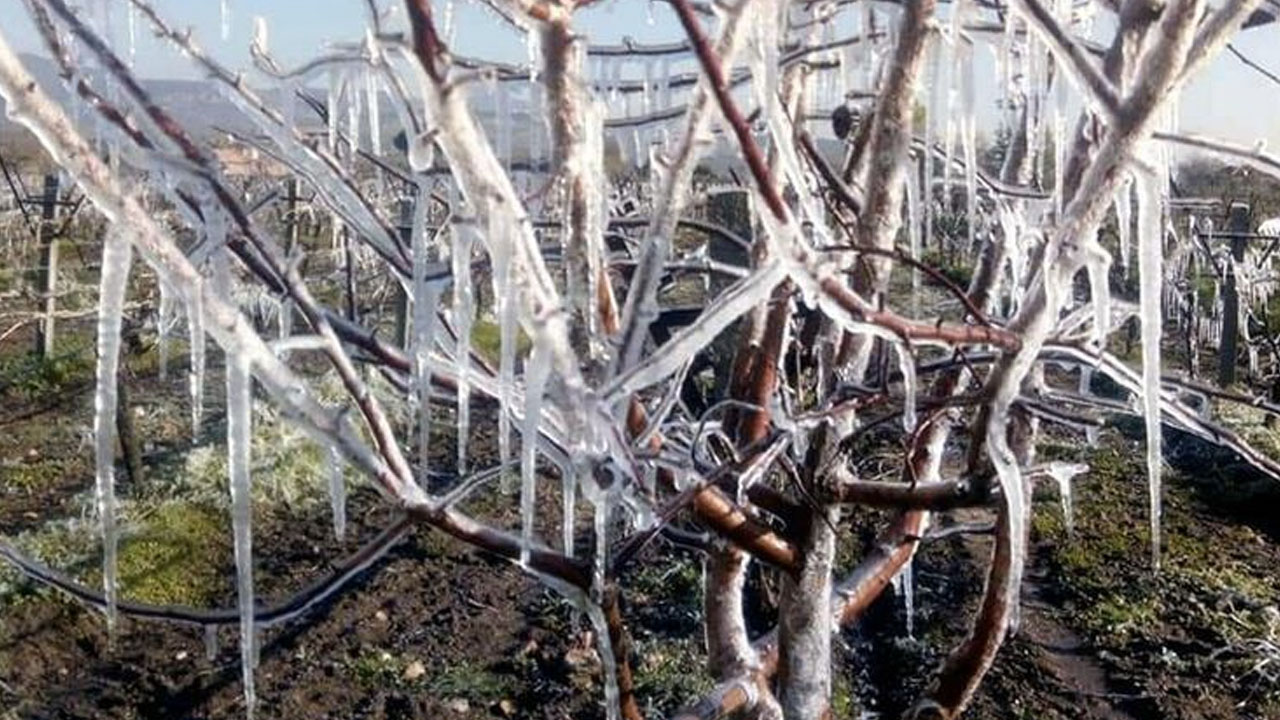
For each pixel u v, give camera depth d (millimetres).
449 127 1063
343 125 1651
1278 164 1439
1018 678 5172
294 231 7230
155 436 7859
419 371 1472
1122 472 7707
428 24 1038
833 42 1666
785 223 1174
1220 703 4969
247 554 1239
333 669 5270
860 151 1877
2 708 4934
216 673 5227
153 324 7949
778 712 2113
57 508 6945
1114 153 1260
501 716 4930
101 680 5199
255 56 1453
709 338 1259
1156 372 1296
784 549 1812
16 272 9156
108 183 1046
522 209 1168
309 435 1297
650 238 1288
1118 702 4996
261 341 1208
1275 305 10656
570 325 1356
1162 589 5996
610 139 1661
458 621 5672
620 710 1768
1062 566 6258
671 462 1549
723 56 1170
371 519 6848
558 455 1518
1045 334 1396
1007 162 1877
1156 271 1278
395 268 1544
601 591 1511
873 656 5434
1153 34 1375
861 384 1797
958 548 6441
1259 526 6906
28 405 8766
